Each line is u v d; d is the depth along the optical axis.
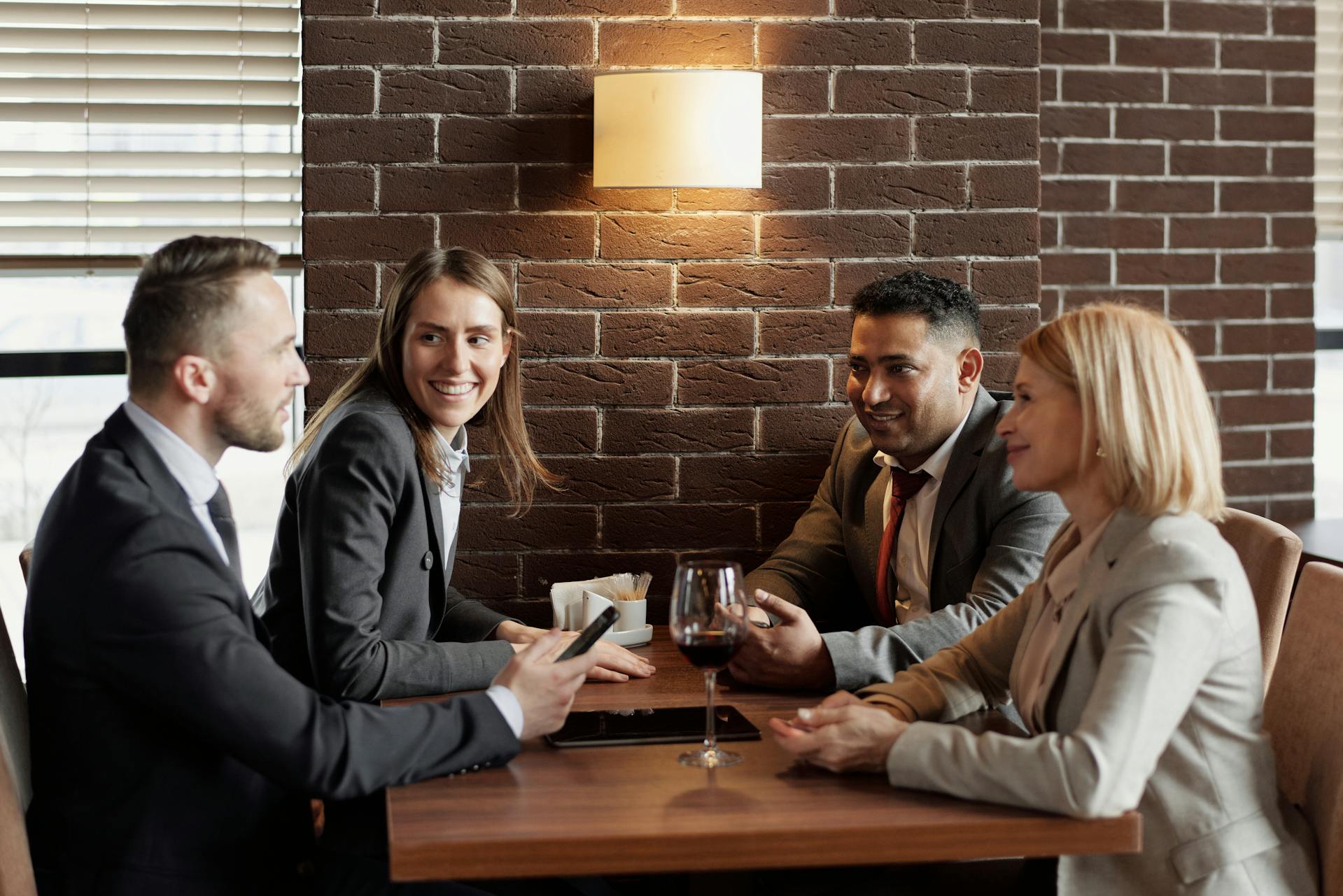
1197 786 1.50
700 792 1.45
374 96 2.64
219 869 1.53
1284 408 3.53
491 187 2.67
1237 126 3.46
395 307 2.09
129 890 1.48
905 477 2.30
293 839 1.63
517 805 1.41
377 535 1.92
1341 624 1.73
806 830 1.33
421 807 1.41
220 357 1.56
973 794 1.40
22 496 3.16
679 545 2.77
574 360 2.72
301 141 2.98
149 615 1.44
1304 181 3.50
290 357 1.63
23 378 3.12
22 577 3.19
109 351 3.15
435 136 2.65
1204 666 1.42
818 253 2.73
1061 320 1.58
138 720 1.49
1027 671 1.64
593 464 2.74
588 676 1.98
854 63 2.71
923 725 1.47
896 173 2.73
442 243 2.67
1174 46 3.42
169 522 1.48
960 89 2.73
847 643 1.92
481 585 2.74
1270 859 1.51
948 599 2.23
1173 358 1.52
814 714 1.54
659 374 2.74
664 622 2.77
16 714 1.80
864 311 2.22
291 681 1.50
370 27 2.62
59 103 2.93
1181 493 1.49
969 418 2.25
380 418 1.98
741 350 2.74
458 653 1.93
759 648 1.92
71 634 1.47
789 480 2.77
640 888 2.20
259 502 3.24
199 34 2.95
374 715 1.51
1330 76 3.51
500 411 2.29
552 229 2.69
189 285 1.54
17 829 1.51
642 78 2.47
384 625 1.99
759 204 2.72
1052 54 3.38
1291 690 1.79
